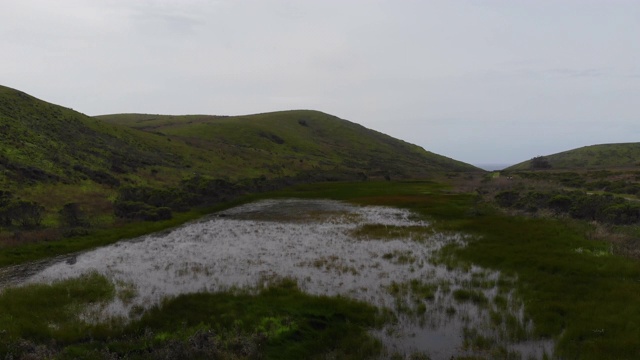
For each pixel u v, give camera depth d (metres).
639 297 16.20
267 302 16.36
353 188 70.94
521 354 12.50
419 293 17.81
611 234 26.70
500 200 45.69
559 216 34.91
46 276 21.17
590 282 18.58
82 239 29.44
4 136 49.75
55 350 12.39
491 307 16.16
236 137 132.00
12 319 14.53
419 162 166.25
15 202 31.52
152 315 14.98
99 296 17.69
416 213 42.78
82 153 57.88
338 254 25.28
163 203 45.38
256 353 12.27
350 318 15.09
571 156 155.12
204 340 12.70
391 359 12.27
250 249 26.89
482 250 25.14
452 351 12.74
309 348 12.91
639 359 11.81
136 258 24.73
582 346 12.69
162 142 90.06
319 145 154.50
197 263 23.36
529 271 20.66
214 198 53.50
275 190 69.06
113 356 11.90
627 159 139.88
